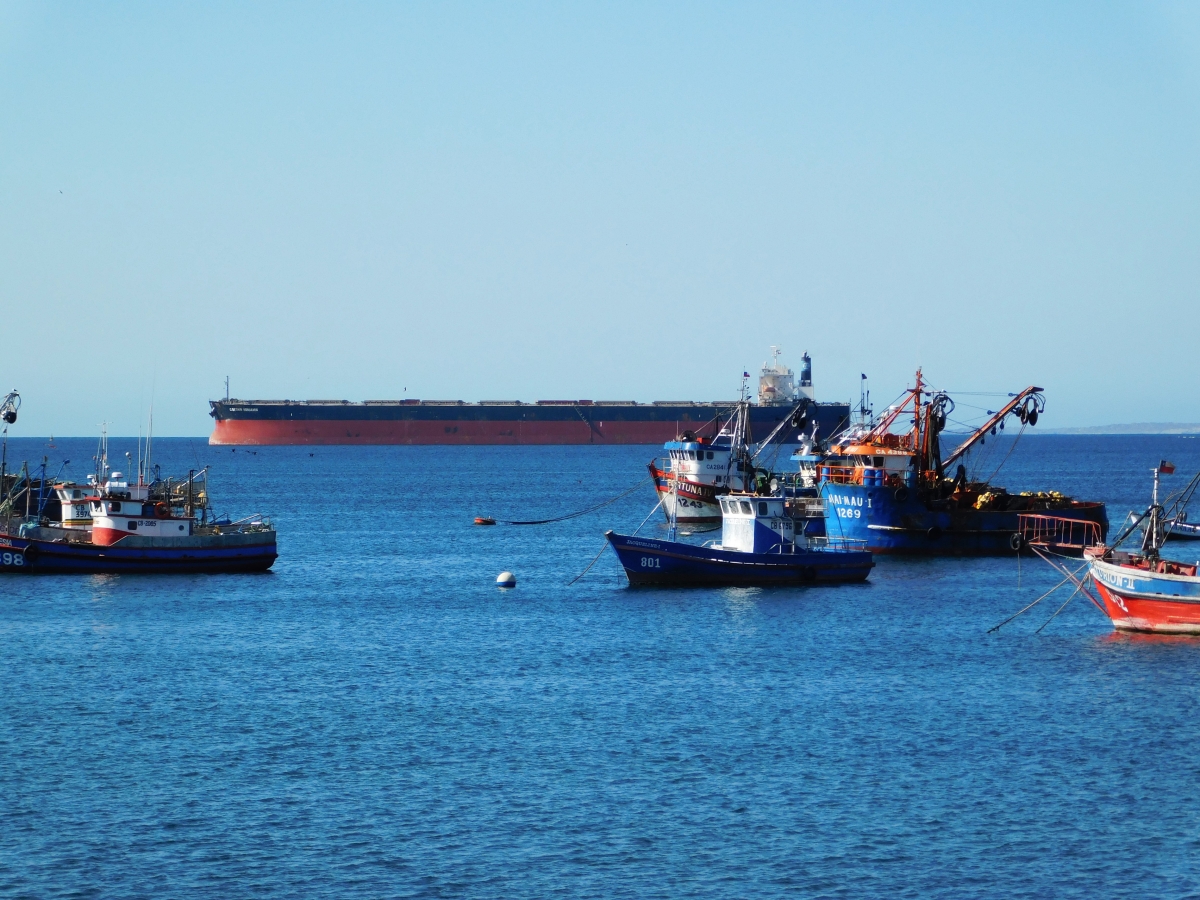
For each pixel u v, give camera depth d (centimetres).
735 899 5528
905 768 7169
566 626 11900
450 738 7800
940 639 11044
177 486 16950
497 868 5819
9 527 15400
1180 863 5884
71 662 10150
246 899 5519
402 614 12731
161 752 7488
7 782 6919
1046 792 6769
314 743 7688
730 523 14812
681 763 7269
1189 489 12431
